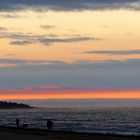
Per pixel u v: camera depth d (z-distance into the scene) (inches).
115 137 2255.2
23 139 1963.6
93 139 2105.1
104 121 7372.1
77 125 5551.2
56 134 2401.6
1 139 1966.0
